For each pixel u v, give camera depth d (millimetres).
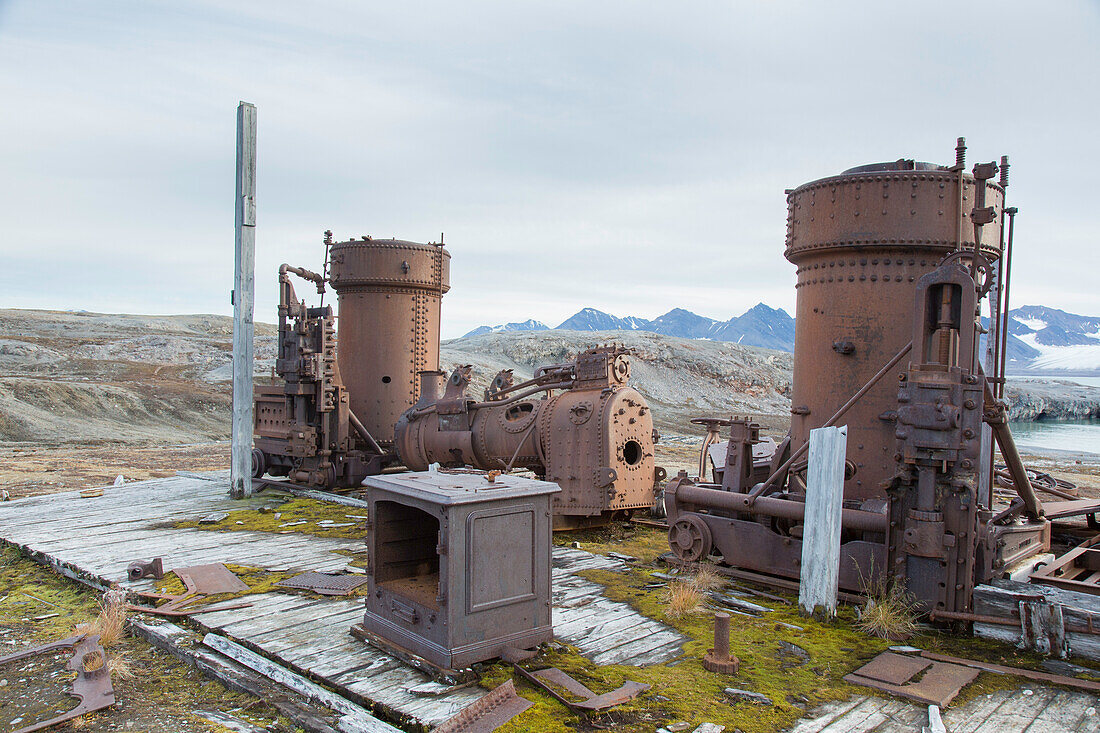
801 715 4262
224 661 5168
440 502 4711
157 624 5930
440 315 14859
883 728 4117
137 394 35594
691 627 5832
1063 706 4414
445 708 4293
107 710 4570
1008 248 6984
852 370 7258
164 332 74375
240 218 12031
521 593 5098
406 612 5102
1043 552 7469
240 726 4344
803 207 7617
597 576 7469
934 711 4250
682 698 4453
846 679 4766
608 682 4680
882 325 7129
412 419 12758
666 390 57812
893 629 5566
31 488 14508
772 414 54312
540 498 5191
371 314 14086
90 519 10391
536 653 5008
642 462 10062
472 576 4797
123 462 19688
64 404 31922
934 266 7062
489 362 56219
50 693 4789
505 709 4230
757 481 8773
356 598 6578
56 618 6531
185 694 4828
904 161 7266
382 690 4555
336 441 13148
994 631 5531
